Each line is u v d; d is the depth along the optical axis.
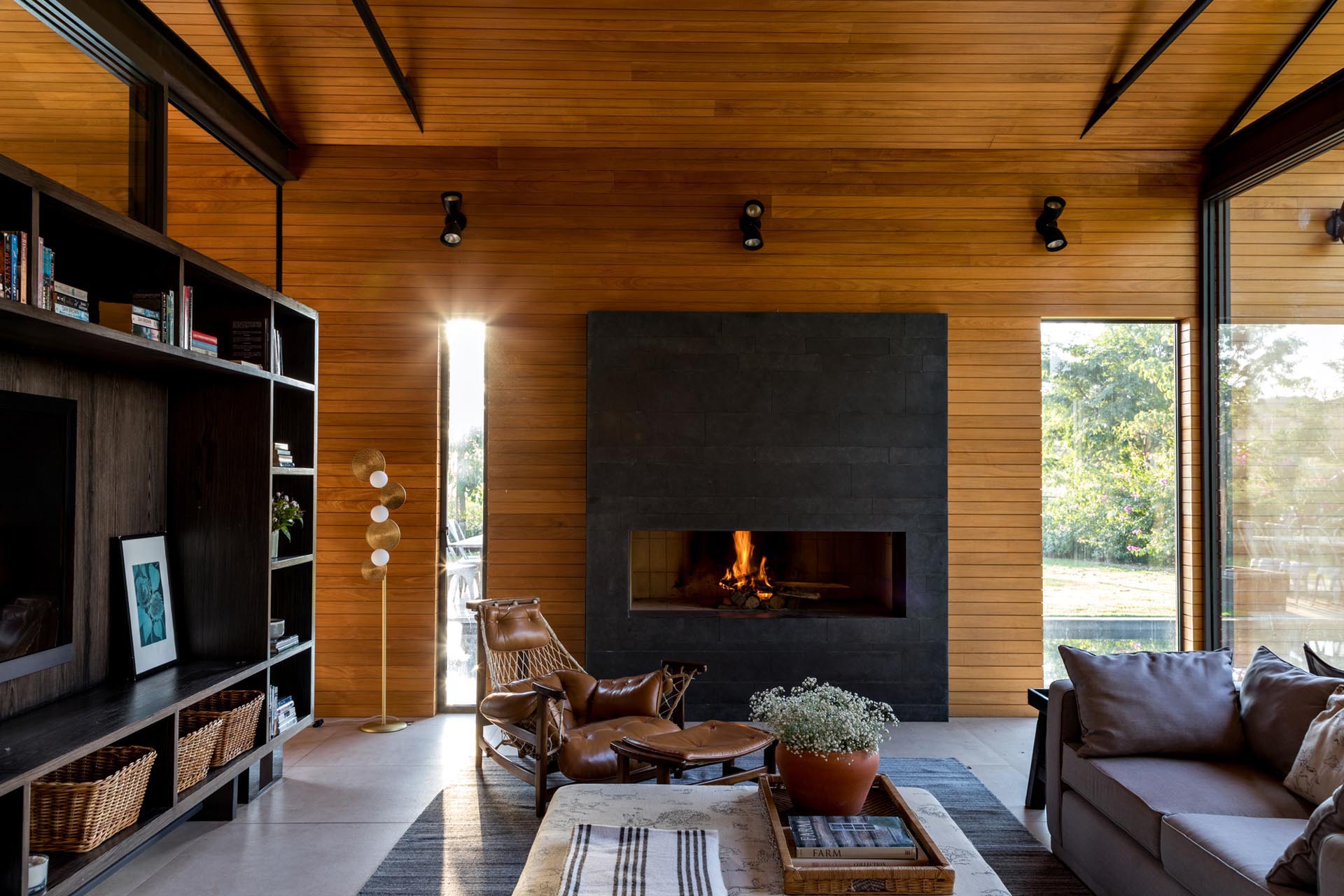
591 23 4.46
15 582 2.79
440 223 5.17
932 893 2.04
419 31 4.49
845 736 2.48
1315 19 4.31
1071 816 3.05
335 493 5.09
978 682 5.13
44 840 2.65
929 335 5.09
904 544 5.12
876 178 5.20
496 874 3.01
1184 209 5.21
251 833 3.36
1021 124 5.04
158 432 3.75
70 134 3.22
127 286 3.23
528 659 4.71
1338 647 4.01
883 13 4.39
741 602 5.27
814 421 5.05
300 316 4.27
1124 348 5.32
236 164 5.09
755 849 2.27
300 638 4.22
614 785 2.75
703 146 5.19
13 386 2.91
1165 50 4.53
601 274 5.18
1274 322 4.55
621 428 5.03
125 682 3.34
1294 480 4.35
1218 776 2.75
